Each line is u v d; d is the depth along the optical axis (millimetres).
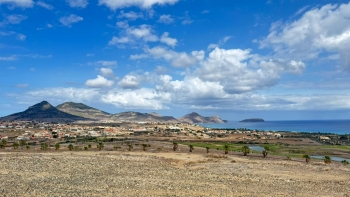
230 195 48000
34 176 58188
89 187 49312
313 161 122625
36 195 42625
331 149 196125
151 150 151000
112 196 43531
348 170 90562
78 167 73062
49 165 74250
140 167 78312
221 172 75500
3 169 65812
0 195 41594
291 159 126938
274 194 50594
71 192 45062
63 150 143375
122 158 98312
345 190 57000
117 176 62281
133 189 48875
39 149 147875
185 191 49031
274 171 82812
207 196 46312
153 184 53750
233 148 186625
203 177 65312
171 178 62000
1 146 152375
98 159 91562
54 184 50594
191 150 150500
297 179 69625
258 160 114062
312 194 52125
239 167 88062
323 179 71562
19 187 47031
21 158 86438
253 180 64500
